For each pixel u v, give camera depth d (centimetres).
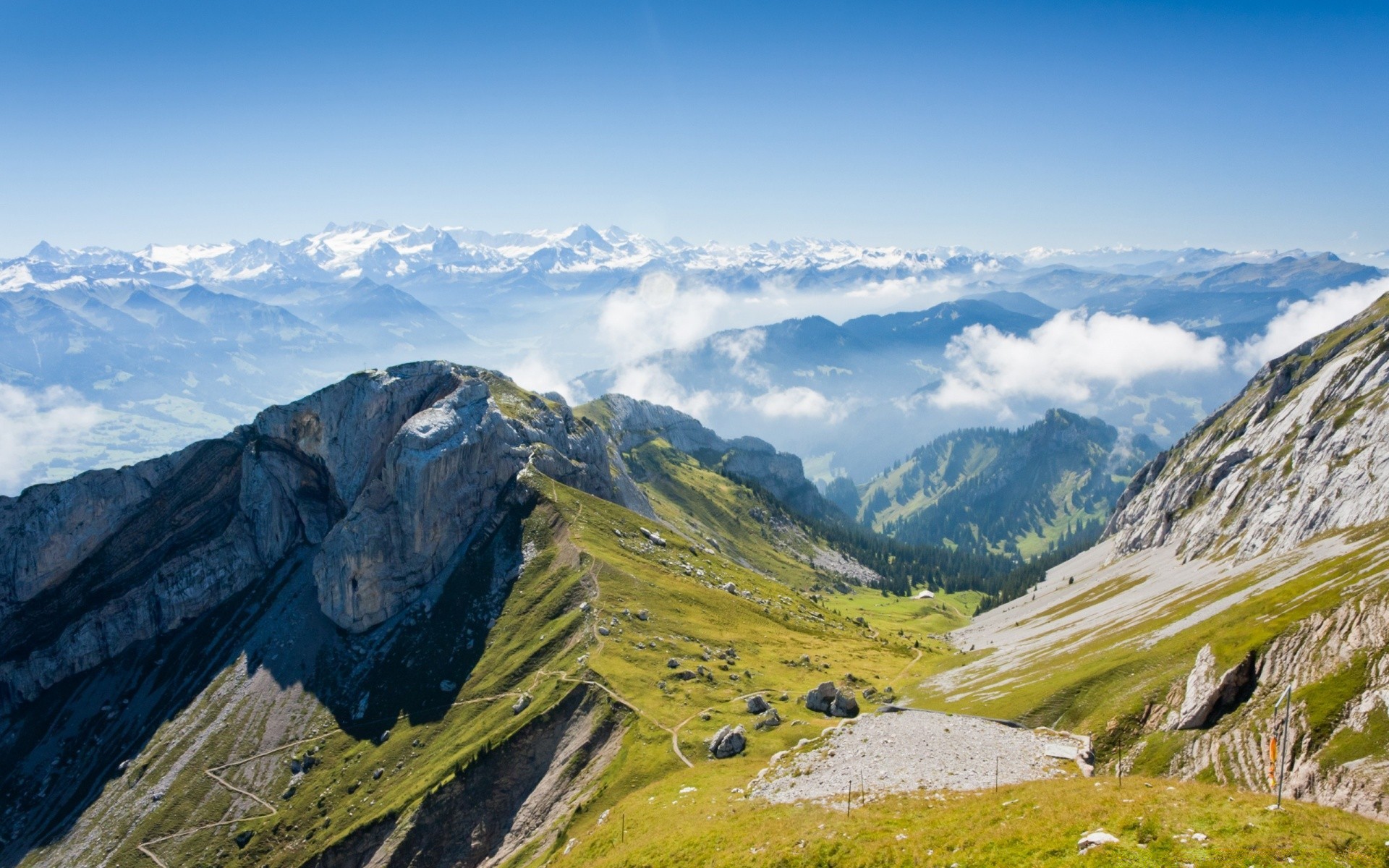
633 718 15462
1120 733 10831
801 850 6631
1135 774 9944
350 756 19812
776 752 12850
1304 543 16788
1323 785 7875
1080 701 12256
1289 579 13525
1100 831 5278
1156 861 4756
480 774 16162
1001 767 8588
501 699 18812
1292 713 8862
